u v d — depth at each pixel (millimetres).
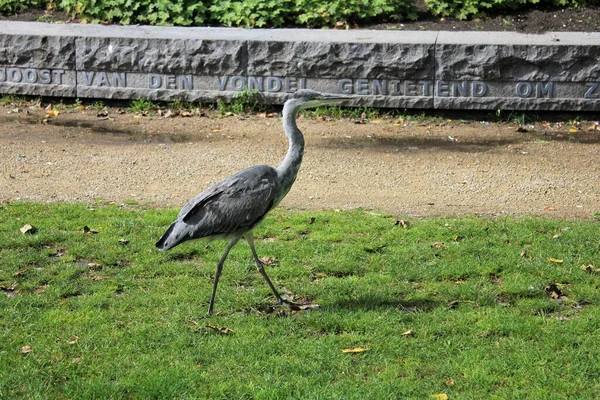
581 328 9188
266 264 11203
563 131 18156
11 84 20141
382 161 16016
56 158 15969
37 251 11500
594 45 18250
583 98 18578
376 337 9055
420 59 18656
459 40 18797
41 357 8570
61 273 10734
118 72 19734
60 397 7879
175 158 16109
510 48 18406
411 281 10680
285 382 8102
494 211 13281
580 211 13258
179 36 19484
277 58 19141
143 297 10078
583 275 10641
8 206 13141
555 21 20719
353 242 11891
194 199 9656
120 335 9078
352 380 8211
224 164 15773
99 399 7797
